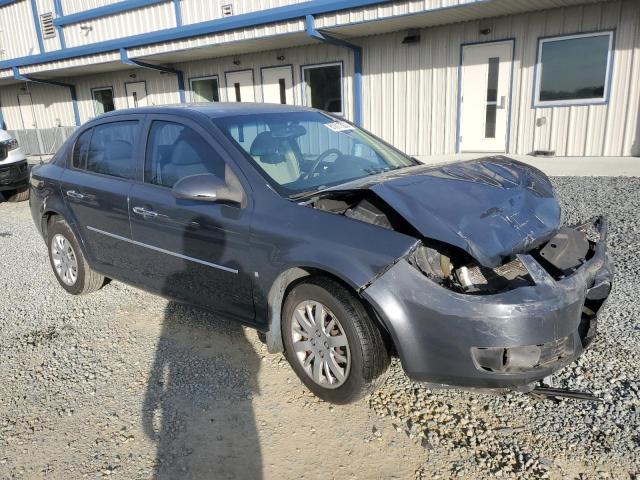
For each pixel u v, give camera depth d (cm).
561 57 1007
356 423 280
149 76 1698
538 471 240
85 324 414
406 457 254
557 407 285
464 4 933
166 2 1540
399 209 273
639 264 474
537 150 1072
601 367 316
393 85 1212
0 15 2055
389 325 259
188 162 356
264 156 341
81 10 1798
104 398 312
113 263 418
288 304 305
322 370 295
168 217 355
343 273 267
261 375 329
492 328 243
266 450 262
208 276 342
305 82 1355
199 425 283
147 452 264
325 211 294
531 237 278
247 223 311
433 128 1182
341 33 1169
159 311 430
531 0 914
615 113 986
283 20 1159
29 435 281
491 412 284
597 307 307
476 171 333
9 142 900
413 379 266
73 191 433
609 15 945
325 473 246
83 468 254
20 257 617
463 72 1112
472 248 253
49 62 1725
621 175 833
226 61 1487
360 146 403
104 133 427
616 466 241
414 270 258
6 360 364
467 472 242
